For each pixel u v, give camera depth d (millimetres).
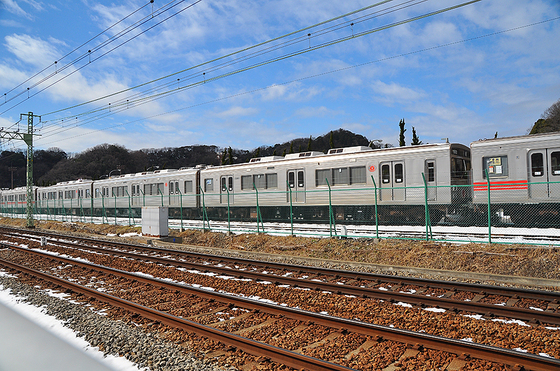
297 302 7891
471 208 16484
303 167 21000
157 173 30281
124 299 8195
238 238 17984
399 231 15680
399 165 17750
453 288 8711
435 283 8992
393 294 7957
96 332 6152
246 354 5207
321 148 78562
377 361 4922
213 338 5734
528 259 10734
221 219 24688
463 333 5887
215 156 108812
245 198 23672
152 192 30344
